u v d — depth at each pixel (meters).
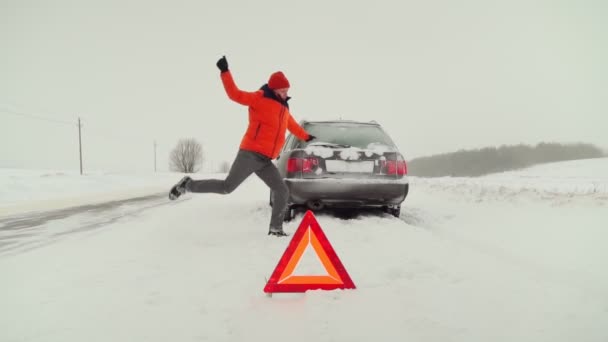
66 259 3.27
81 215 6.30
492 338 1.64
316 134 5.60
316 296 2.20
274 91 3.89
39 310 2.08
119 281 2.58
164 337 1.71
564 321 1.82
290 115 4.26
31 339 1.71
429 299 2.13
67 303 2.18
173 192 3.98
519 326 1.77
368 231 4.06
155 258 3.22
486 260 2.92
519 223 4.97
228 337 1.70
